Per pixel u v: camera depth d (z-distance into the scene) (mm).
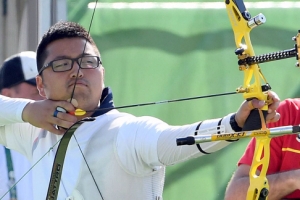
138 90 14531
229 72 14273
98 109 8336
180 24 14633
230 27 14406
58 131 8461
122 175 7977
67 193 8188
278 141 9422
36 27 14477
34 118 8516
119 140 7996
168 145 7566
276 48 14117
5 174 9766
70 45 8469
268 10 14297
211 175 13875
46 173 8625
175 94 14422
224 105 14180
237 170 9742
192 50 14500
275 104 7094
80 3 14742
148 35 14711
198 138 6891
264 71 14094
